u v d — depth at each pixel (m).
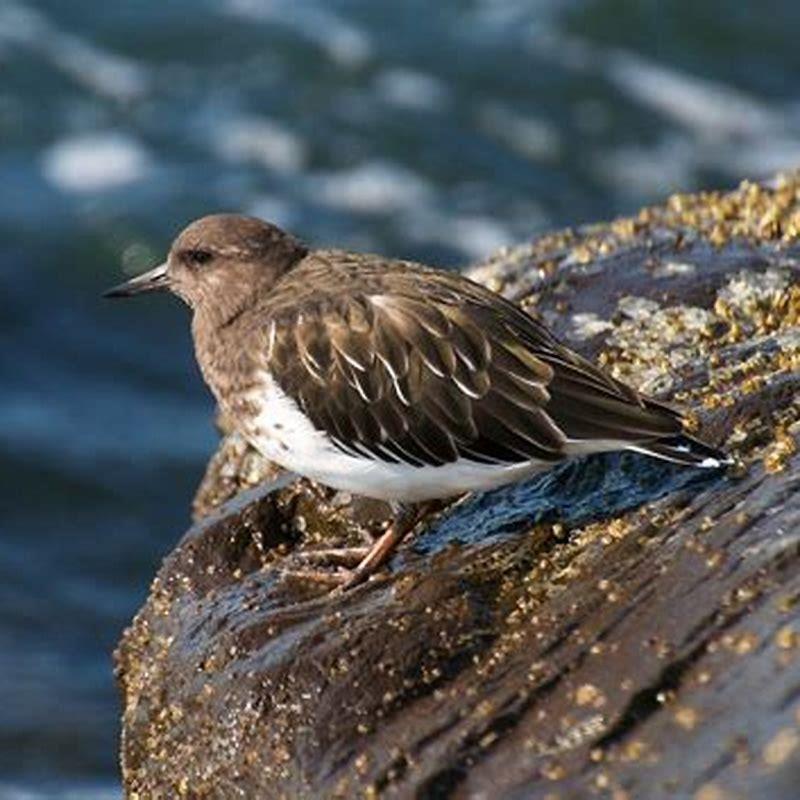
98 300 27.27
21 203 28.97
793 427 10.12
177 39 32.81
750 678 8.30
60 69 32.03
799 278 12.50
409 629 9.69
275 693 9.73
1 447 24.16
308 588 10.64
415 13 33.75
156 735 10.52
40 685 19.80
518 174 30.45
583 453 10.13
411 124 31.22
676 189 30.38
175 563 11.38
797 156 31.00
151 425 24.92
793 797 7.48
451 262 28.67
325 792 9.17
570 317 12.53
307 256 11.58
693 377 11.28
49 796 17.86
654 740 8.29
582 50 32.97
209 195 29.42
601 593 9.43
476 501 10.93
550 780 8.39
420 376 10.31
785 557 8.93
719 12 33.72
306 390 10.55
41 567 22.27
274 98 31.59
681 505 9.91
